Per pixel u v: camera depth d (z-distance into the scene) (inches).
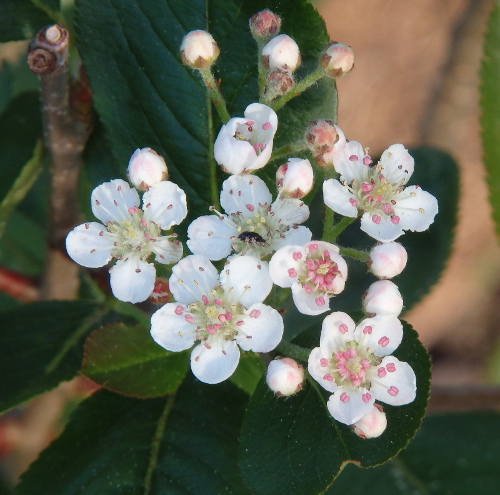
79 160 4.6
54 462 4.2
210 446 4.2
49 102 4.2
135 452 4.2
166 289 3.9
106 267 4.7
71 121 4.4
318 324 4.0
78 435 4.3
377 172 4.0
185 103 4.3
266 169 4.2
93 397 4.3
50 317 4.7
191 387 4.3
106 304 4.8
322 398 3.8
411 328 3.8
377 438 3.6
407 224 4.0
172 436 4.3
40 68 3.9
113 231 3.9
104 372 3.9
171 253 3.9
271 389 3.7
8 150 4.7
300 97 4.2
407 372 3.7
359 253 3.9
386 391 3.6
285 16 4.1
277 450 3.7
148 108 4.3
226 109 4.2
